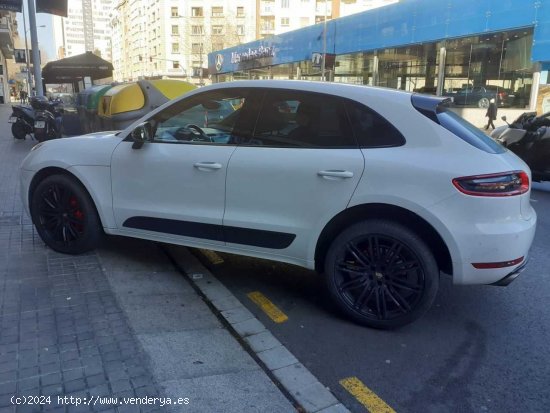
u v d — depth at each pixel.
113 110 9.12
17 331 3.24
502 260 3.23
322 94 3.66
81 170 4.38
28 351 3.02
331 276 3.63
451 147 3.31
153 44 101.62
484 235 3.18
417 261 3.37
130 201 4.26
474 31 21.31
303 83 3.77
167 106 4.22
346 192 3.44
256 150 3.75
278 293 4.21
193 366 2.99
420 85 26.03
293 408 2.67
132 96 9.23
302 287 4.34
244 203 3.79
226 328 3.51
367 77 30.09
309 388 2.87
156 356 3.06
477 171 3.20
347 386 2.93
